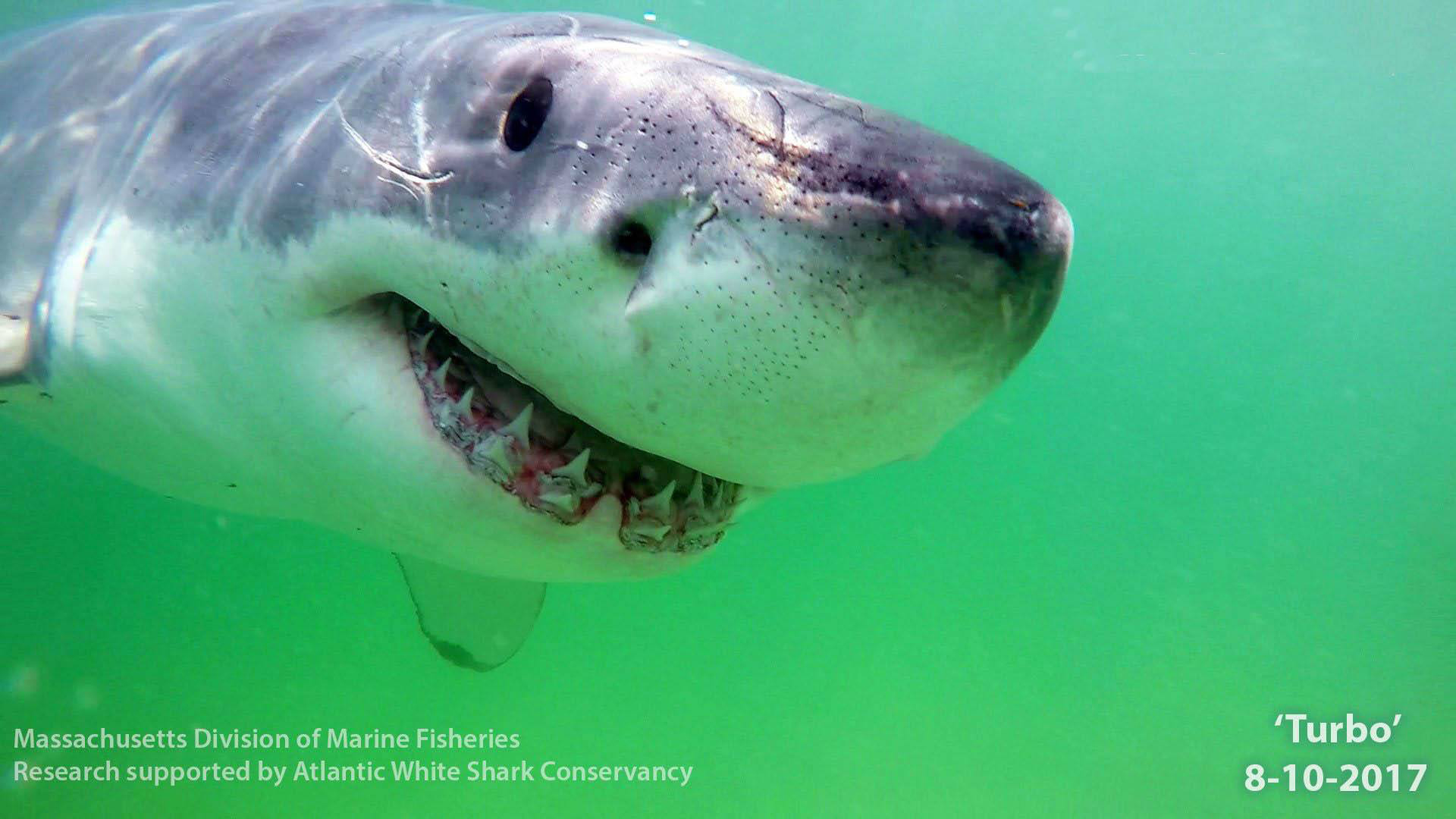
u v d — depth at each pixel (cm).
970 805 1020
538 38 163
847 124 126
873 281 115
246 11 254
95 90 235
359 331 170
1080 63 3266
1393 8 2455
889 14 2916
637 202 129
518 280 141
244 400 192
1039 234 119
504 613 365
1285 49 2827
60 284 217
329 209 165
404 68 172
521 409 164
